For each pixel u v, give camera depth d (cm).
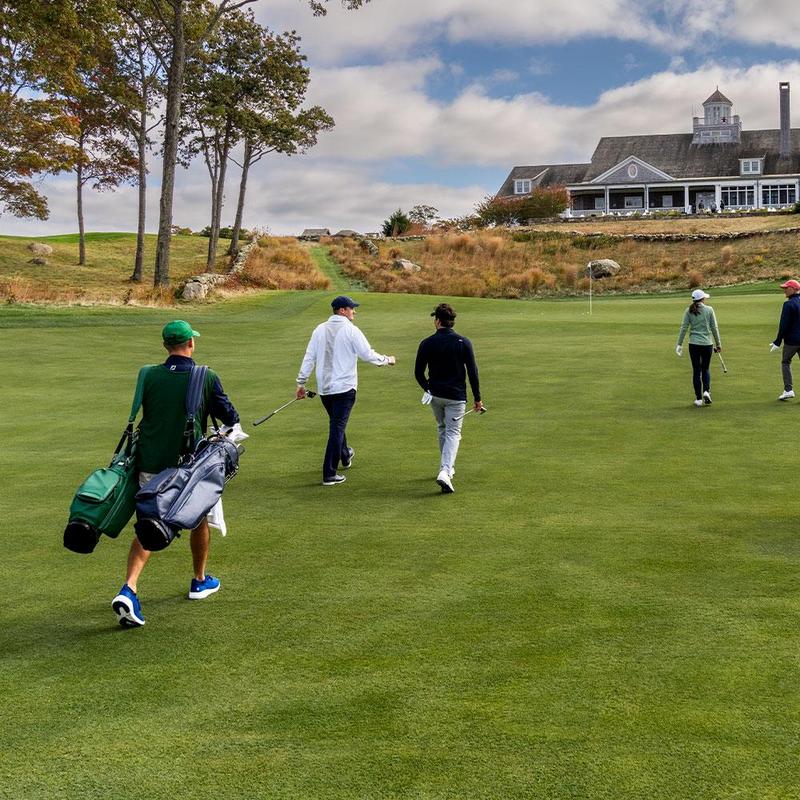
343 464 934
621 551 614
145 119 4362
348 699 398
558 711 379
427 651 451
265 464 956
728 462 901
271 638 477
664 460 919
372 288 4769
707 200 8481
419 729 368
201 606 532
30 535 696
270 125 4847
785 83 8269
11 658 459
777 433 1045
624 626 475
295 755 350
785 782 320
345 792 322
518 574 570
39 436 1129
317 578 577
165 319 2628
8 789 329
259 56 4744
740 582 541
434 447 1027
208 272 4666
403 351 1966
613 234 5609
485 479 858
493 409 1261
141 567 507
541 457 951
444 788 322
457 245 5669
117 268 5047
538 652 444
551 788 320
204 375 527
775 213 6378
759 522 678
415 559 611
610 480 838
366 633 479
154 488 487
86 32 3416
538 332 2222
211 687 417
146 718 386
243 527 709
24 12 3256
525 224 6750
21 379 1634
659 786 319
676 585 539
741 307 2795
